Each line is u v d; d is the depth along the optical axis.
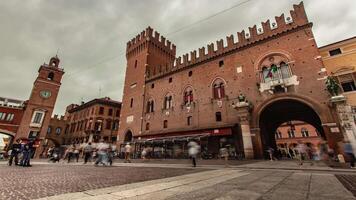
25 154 13.94
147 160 25.06
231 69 27.06
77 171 10.38
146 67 39.50
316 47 20.81
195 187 5.61
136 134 35.62
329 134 17.62
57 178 7.44
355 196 4.52
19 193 4.61
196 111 28.73
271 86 22.06
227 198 4.26
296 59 21.75
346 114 16.72
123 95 42.91
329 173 9.32
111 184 6.18
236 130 23.73
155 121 33.72
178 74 33.72
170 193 4.77
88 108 52.22
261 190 5.18
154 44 42.66
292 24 23.31
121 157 34.56
